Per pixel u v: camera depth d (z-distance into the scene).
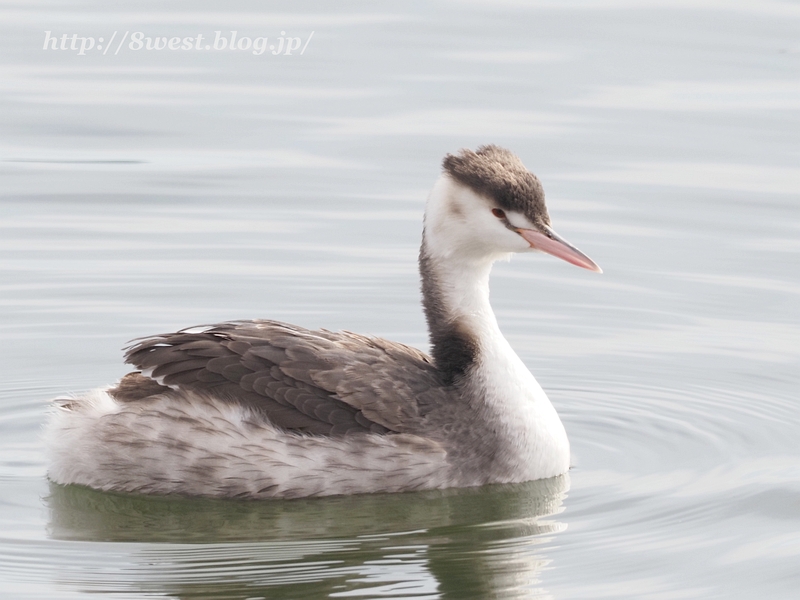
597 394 14.82
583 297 17.69
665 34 27.78
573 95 24.61
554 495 12.02
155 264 18.19
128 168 21.58
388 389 11.88
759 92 24.75
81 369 15.18
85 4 29.23
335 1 29.86
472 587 10.22
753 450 13.16
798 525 11.31
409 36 27.67
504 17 28.91
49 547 10.89
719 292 17.66
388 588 10.17
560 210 20.11
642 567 10.55
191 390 11.70
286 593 10.08
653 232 19.45
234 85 25.25
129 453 11.72
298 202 20.42
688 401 14.57
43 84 25.02
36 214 19.88
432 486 11.84
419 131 22.95
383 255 18.59
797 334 16.44
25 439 13.33
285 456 11.55
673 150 22.25
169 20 28.27
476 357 12.28
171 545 10.93
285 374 11.77
